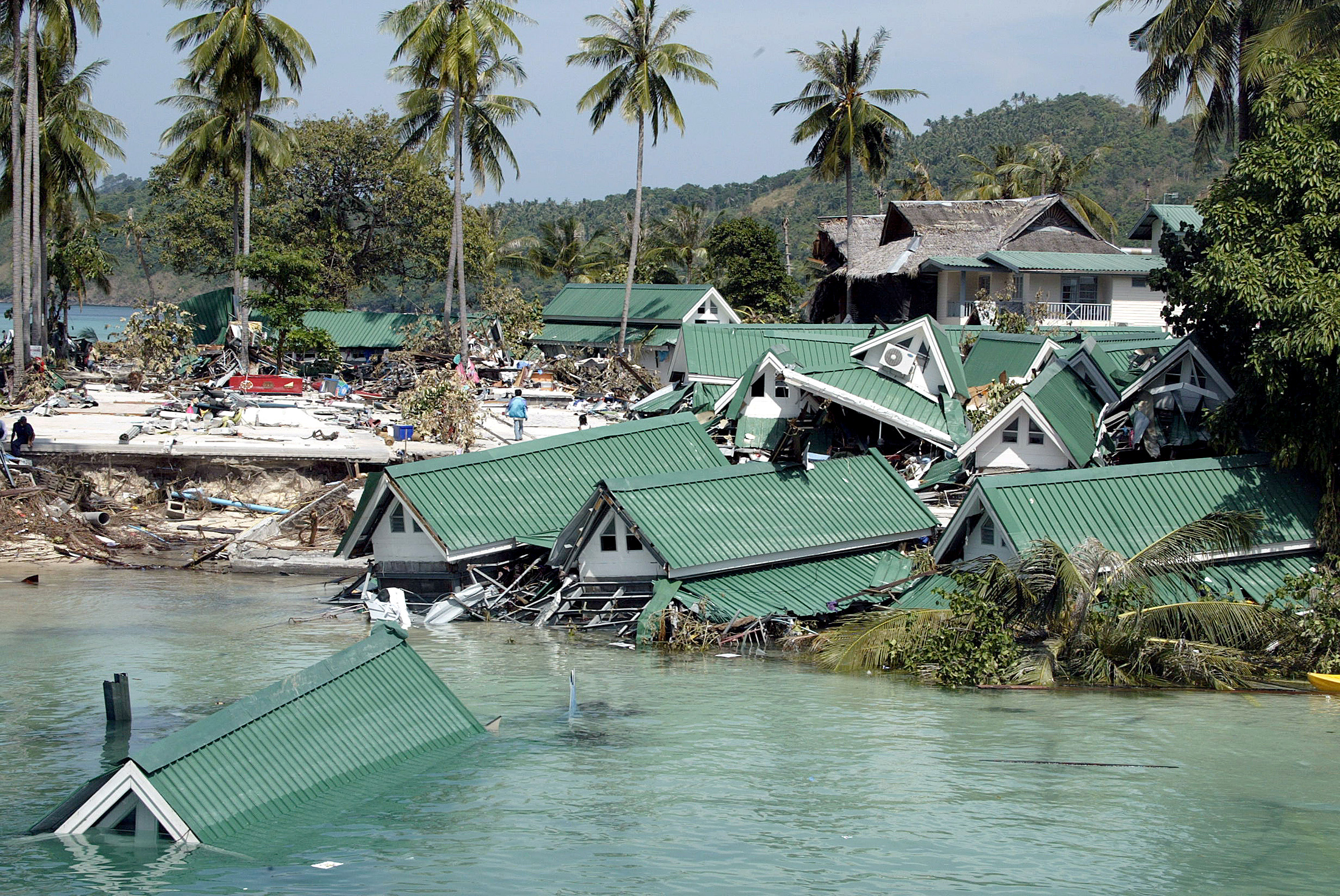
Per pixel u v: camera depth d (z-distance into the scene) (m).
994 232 106.12
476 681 38.66
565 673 39.84
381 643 33.03
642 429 55.69
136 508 62.62
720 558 46.09
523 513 50.47
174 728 33.12
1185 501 46.62
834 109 102.94
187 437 68.00
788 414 63.91
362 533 51.28
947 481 57.03
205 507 62.78
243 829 25.97
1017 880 23.97
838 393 60.59
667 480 48.47
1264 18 65.31
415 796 28.25
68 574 54.22
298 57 97.56
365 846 25.28
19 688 36.91
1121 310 101.69
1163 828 26.61
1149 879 23.98
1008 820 27.08
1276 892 23.53
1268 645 40.66
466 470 51.19
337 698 30.58
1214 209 49.28
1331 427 45.91
